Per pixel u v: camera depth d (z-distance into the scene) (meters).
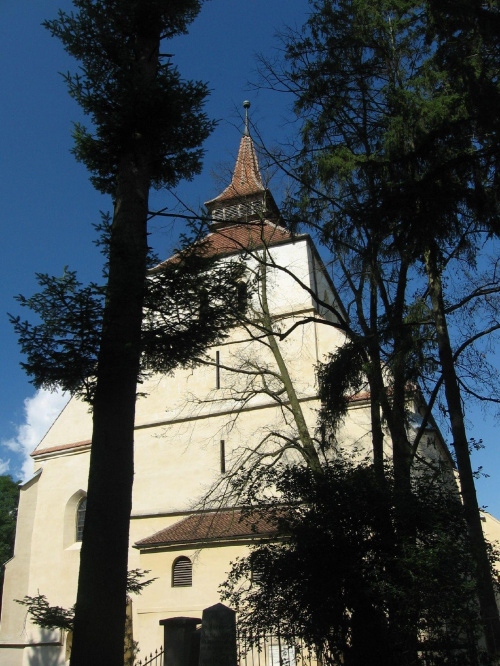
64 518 27.12
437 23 11.20
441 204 10.27
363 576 9.80
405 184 10.55
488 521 23.12
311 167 15.05
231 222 12.29
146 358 11.18
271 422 24.42
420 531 10.12
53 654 25.17
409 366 13.41
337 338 25.06
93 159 11.88
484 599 10.48
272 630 10.80
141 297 10.19
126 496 9.18
